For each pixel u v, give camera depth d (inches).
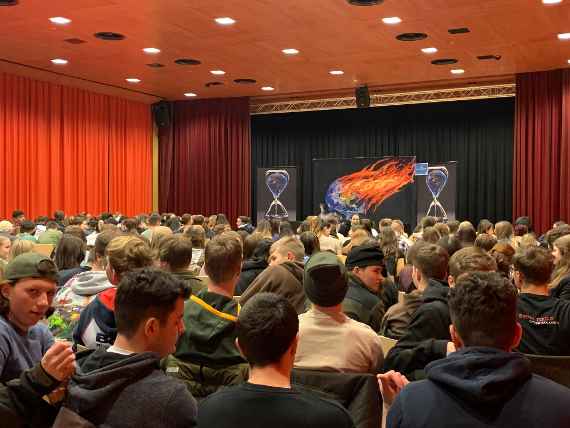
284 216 596.1
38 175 503.2
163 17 328.5
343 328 96.0
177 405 60.1
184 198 610.2
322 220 314.8
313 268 96.0
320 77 494.9
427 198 559.5
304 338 95.7
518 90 483.5
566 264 163.8
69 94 528.1
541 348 111.9
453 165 547.2
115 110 573.6
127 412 58.7
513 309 60.5
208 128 600.7
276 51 405.4
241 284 173.6
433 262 121.3
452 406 56.1
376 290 142.2
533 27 348.5
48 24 343.6
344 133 635.5
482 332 60.0
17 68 464.8
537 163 479.8
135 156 593.6
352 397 87.2
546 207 477.1
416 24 342.3
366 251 137.9
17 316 86.1
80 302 126.4
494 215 585.3
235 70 467.5
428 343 99.3
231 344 98.3
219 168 597.3
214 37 369.4
